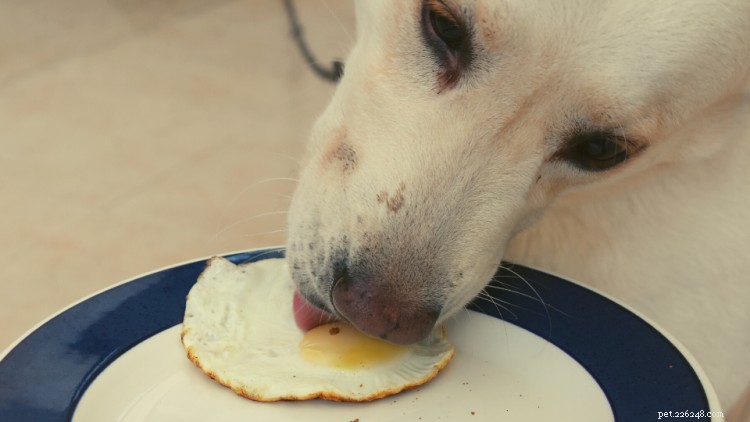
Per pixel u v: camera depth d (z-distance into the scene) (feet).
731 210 2.64
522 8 2.08
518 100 2.16
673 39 2.14
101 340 2.04
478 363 2.10
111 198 3.77
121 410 1.98
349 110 2.27
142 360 2.05
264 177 3.97
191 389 2.03
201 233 3.54
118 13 5.86
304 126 4.42
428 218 2.14
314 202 2.22
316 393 2.00
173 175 3.96
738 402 2.73
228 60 5.24
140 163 4.06
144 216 3.65
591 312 2.12
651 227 2.64
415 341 2.08
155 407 2.00
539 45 2.10
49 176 3.91
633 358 2.02
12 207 3.67
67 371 1.98
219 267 2.17
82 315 2.07
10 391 1.93
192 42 5.49
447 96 2.18
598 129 2.21
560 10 2.08
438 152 2.17
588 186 2.43
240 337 2.10
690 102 2.26
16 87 4.72
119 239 3.49
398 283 2.10
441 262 2.14
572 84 2.15
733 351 2.70
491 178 2.20
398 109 2.21
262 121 4.51
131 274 3.28
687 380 1.95
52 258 3.35
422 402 2.03
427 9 2.20
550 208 2.49
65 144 4.18
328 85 4.58
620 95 2.14
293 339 2.11
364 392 2.02
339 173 2.22
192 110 4.59
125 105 4.60
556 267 2.67
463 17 2.14
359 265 2.12
